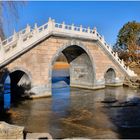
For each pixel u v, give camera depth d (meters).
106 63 40.59
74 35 33.75
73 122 20.03
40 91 30.38
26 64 28.47
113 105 27.31
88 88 39.81
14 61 27.19
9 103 27.97
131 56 57.62
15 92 31.75
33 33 28.66
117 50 61.69
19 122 20.02
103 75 40.34
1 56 25.44
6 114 22.84
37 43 29.30
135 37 58.72
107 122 20.11
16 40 29.03
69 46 35.47
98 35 38.75
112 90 38.72
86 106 26.64
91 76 39.09
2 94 25.73
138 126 18.97
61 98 31.30
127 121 20.50
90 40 37.03
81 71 41.00
